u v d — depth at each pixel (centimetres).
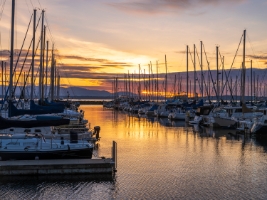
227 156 3088
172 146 3612
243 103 5369
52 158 2567
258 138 4206
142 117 7894
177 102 8819
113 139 4103
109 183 2222
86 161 2411
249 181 2300
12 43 2861
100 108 12450
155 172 2502
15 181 2212
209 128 5291
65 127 3791
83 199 1944
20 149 2514
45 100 4741
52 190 2073
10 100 2805
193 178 2359
